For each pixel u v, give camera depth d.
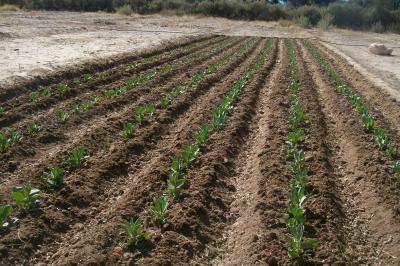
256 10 55.91
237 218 7.59
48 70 14.90
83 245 6.21
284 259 6.24
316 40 37.44
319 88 17.34
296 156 9.18
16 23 30.31
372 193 8.41
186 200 7.62
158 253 6.20
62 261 5.90
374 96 16.30
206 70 18.08
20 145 9.32
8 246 5.98
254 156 10.20
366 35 47.59
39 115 11.37
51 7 49.47
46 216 6.79
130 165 9.12
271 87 16.92
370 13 56.25
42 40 22.05
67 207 7.21
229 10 55.50
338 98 15.12
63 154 9.07
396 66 25.00
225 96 14.68
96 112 11.94
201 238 6.80
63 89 13.12
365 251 6.82
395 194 8.23
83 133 10.69
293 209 7.04
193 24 44.47
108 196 7.87
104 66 17.23
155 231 6.71
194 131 11.09
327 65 21.48
